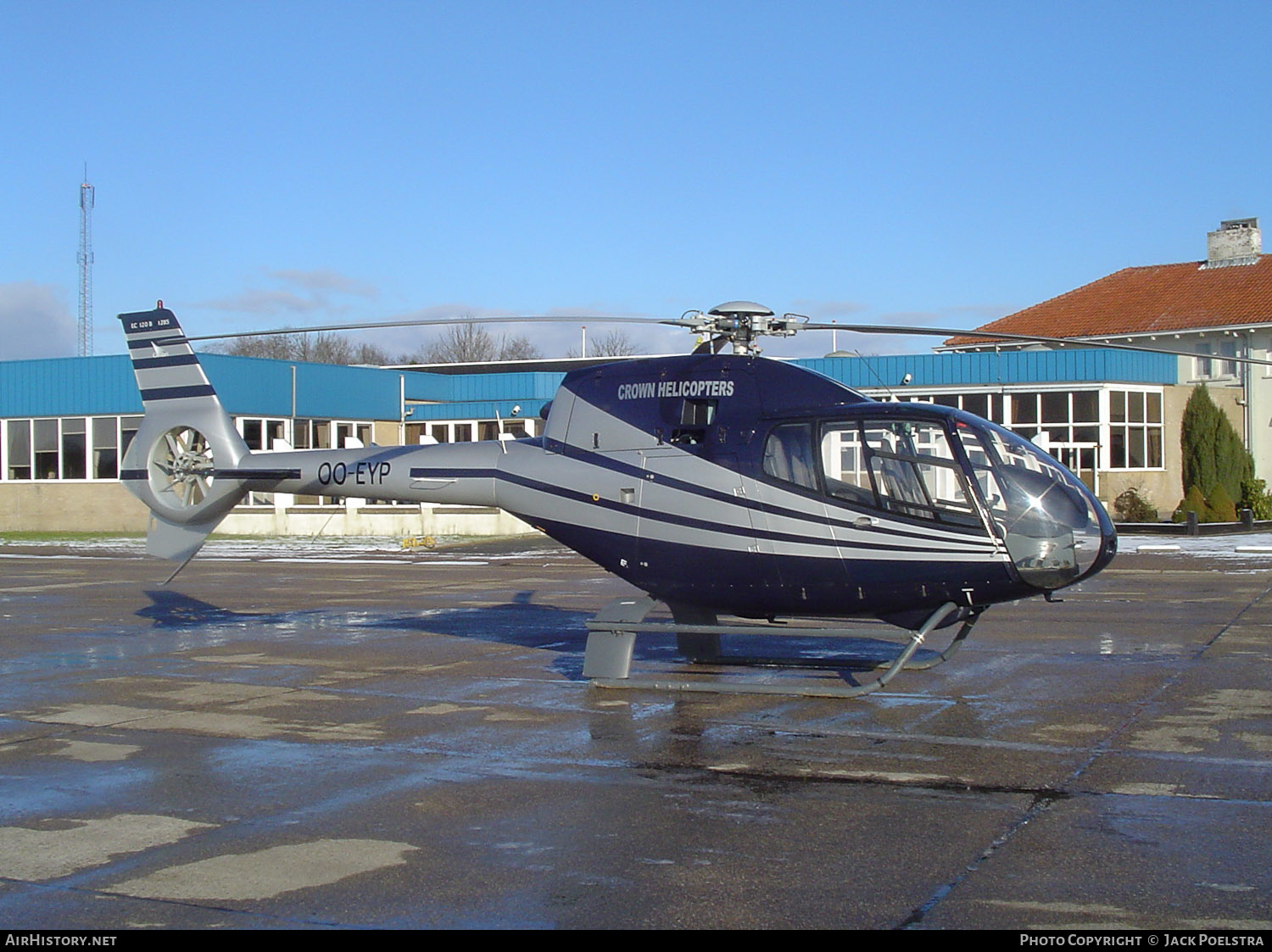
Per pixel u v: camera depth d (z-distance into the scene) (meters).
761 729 9.65
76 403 42.09
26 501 43.00
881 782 7.95
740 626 10.99
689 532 11.26
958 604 10.34
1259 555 27.53
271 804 7.60
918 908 5.63
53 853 6.64
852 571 10.55
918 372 40.47
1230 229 47.94
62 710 10.79
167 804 7.62
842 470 10.66
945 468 10.23
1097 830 6.83
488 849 6.63
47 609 19.16
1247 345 43.97
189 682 12.16
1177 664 12.54
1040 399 38.97
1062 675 11.93
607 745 9.16
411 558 30.23
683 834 6.86
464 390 48.56
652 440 11.63
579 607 19.09
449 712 10.52
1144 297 47.56
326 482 14.18
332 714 10.50
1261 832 6.75
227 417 15.27
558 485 12.19
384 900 5.83
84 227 73.62
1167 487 40.66
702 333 11.84
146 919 5.62
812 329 11.55
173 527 15.53
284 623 17.14
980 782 7.93
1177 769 8.18
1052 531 10.05
